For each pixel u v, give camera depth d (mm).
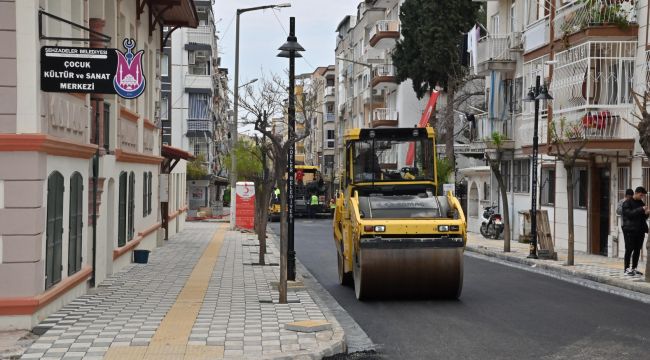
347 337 11312
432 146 17172
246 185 39000
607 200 25016
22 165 10680
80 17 13641
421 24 39906
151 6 24203
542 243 23250
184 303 13445
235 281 17000
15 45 10727
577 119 23312
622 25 22688
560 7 26141
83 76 11203
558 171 28234
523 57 31125
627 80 22875
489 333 11516
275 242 31250
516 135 32281
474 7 39500
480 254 27000
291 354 9289
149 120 24281
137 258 20875
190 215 54406
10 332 10523
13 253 10695
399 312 13680
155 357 9008
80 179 13586
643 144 16391
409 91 52062
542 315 13156
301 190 57875
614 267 20406
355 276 15500
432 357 9883
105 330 10656
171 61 53906
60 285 12133
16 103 10719
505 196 26109
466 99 42562
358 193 16938
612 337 11086
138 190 22016
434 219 14945
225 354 9242
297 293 15172
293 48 16938
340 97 82438
